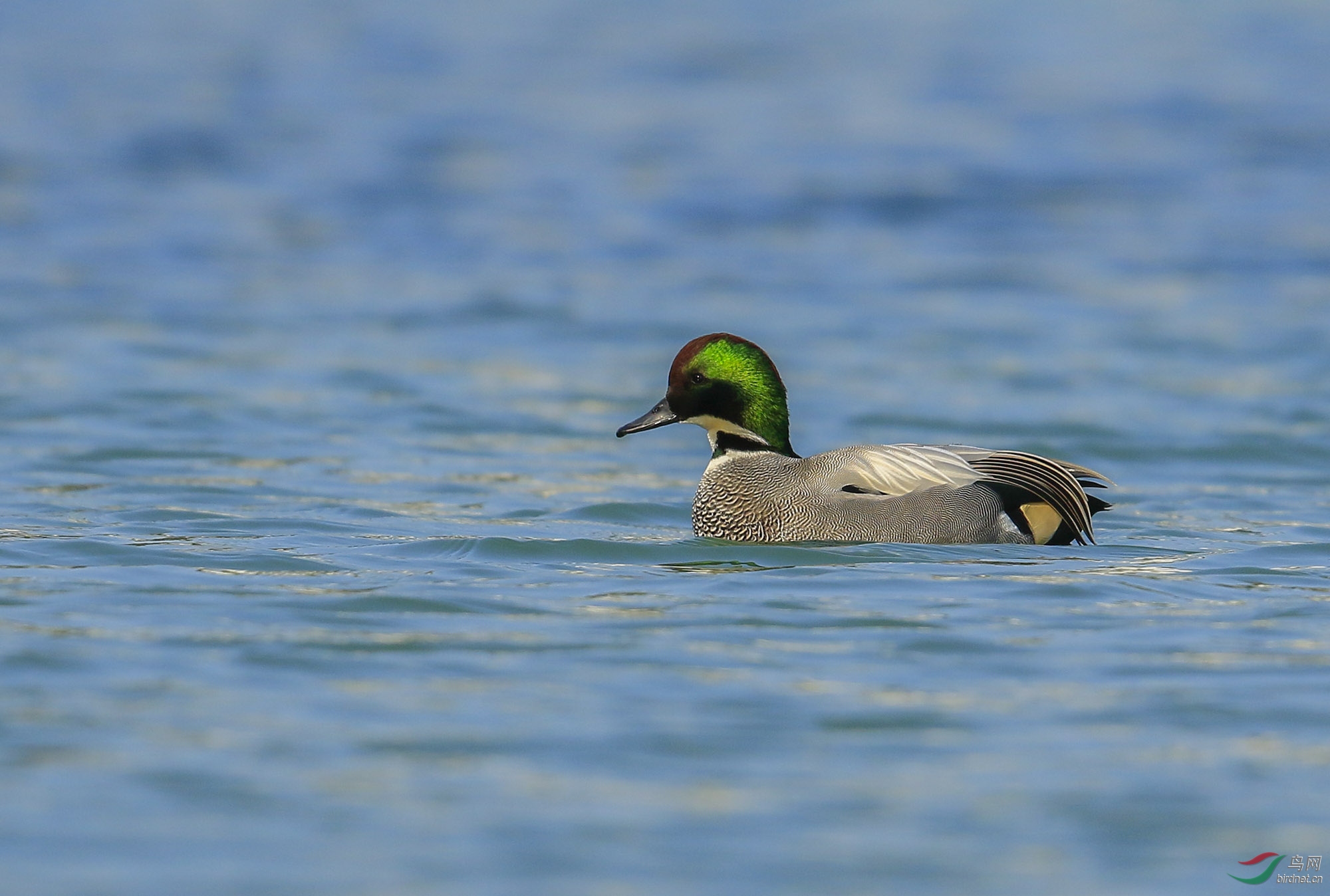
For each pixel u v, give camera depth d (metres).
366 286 25.70
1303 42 53.12
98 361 20.61
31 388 19.03
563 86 45.44
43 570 11.20
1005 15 58.81
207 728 8.09
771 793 7.42
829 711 8.41
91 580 10.94
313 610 10.22
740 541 12.72
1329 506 14.66
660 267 27.44
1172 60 49.78
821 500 12.64
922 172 34.97
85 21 55.53
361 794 7.36
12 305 23.77
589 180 34.28
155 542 12.27
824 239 29.53
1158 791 7.47
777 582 11.15
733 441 13.31
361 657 9.23
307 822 7.09
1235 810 7.27
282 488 14.83
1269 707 8.48
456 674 8.95
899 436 17.94
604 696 8.61
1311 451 16.97
